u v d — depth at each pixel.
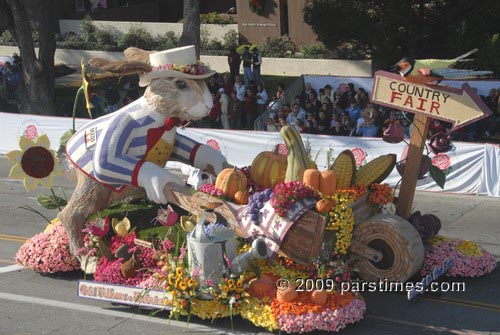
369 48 24.75
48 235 11.65
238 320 9.45
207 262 9.10
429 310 9.73
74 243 10.91
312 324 8.84
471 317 9.50
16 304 10.30
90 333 9.26
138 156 10.45
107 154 10.24
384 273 9.90
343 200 9.63
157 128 10.45
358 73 27.91
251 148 17.38
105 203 10.92
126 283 9.89
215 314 9.20
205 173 11.27
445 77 9.67
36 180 11.27
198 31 22.75
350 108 19.14
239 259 9.15
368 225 9.91
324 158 16.56
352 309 9.08
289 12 30.61
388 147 15.98
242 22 32.22
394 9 23.38
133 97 22.42
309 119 18.91
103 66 10.25
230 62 25.55
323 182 9.62
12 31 24.77
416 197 15.73
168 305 9.34
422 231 10.49
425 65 9.80
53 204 11.75
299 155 9.98
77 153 10.69
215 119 21.23
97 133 10.48
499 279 10.77
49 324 9.59
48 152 11.29
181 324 9.43
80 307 10.12
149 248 10.16
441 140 10.35
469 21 23.03
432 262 10.55
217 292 9.19
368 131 17.92
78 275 11.37
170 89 10.26
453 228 13.52
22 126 20.09
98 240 10.52
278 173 10.35
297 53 30.39
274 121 19.25
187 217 10.18
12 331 9.41
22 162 11.12
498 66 22.45
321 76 21.94
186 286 9.16
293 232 9.30
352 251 9.95
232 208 9.77
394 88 10.27
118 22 35.44
